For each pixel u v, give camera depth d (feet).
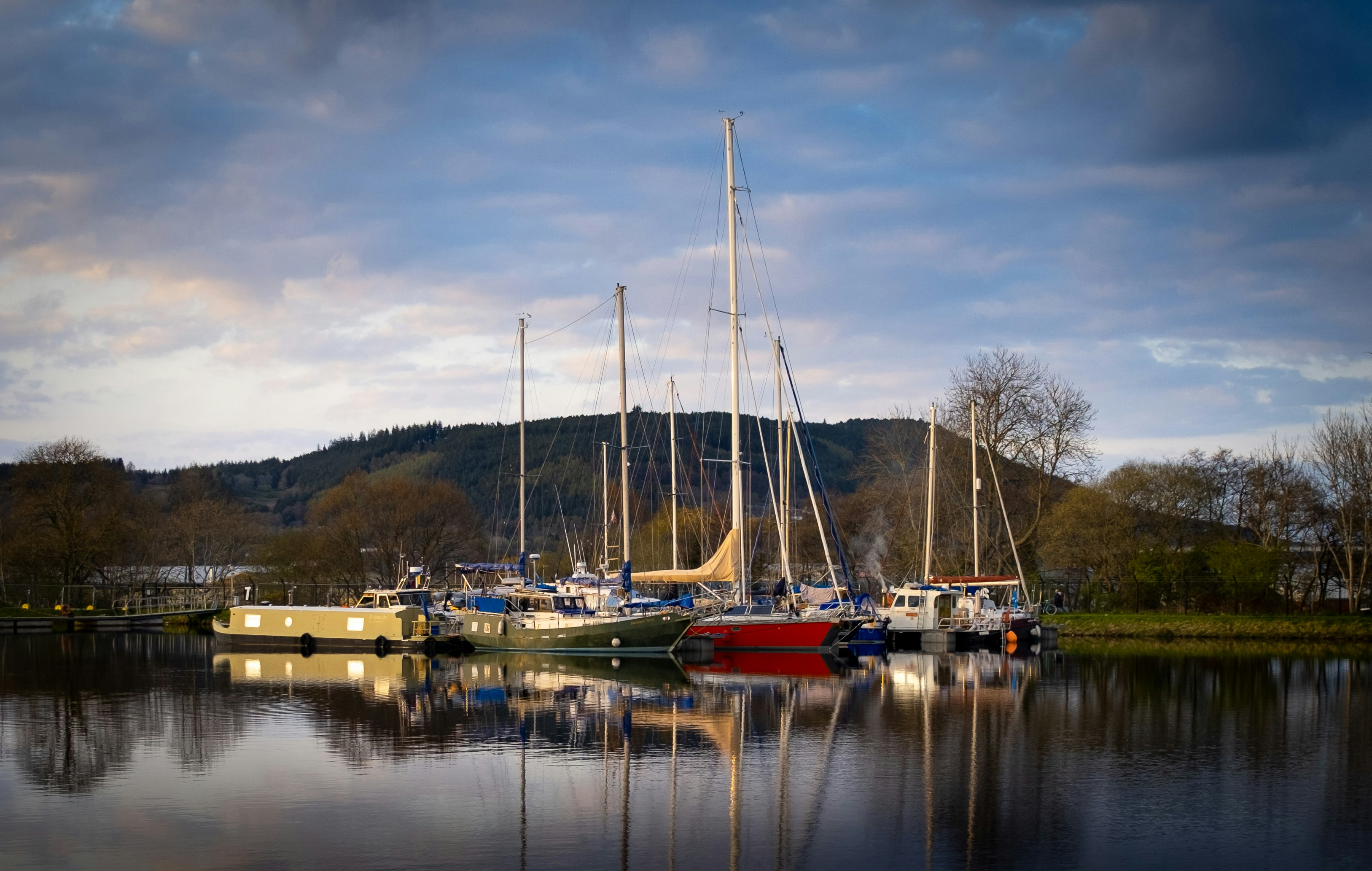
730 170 213.46
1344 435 301.43
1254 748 110.73
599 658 207.31
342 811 84.53
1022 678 172.65
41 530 346.13
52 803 86.74
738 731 118.73
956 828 81.00
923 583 266.36
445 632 226.79
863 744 112.16
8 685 162.20
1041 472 302.66
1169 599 310.04
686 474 339.16
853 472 406.21
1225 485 358.43
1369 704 142.00
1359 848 76.38
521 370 255.29
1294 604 317.63
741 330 222.07
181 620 328.70
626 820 82.53
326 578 341.62
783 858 73.72
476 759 103.86
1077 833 79.82
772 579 327.06
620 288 226.17
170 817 82.64
